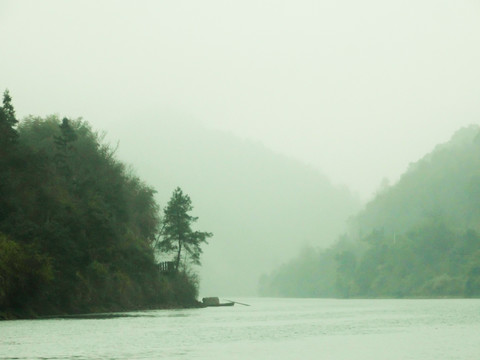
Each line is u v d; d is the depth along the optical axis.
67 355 33.34
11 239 75.69
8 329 52.53
